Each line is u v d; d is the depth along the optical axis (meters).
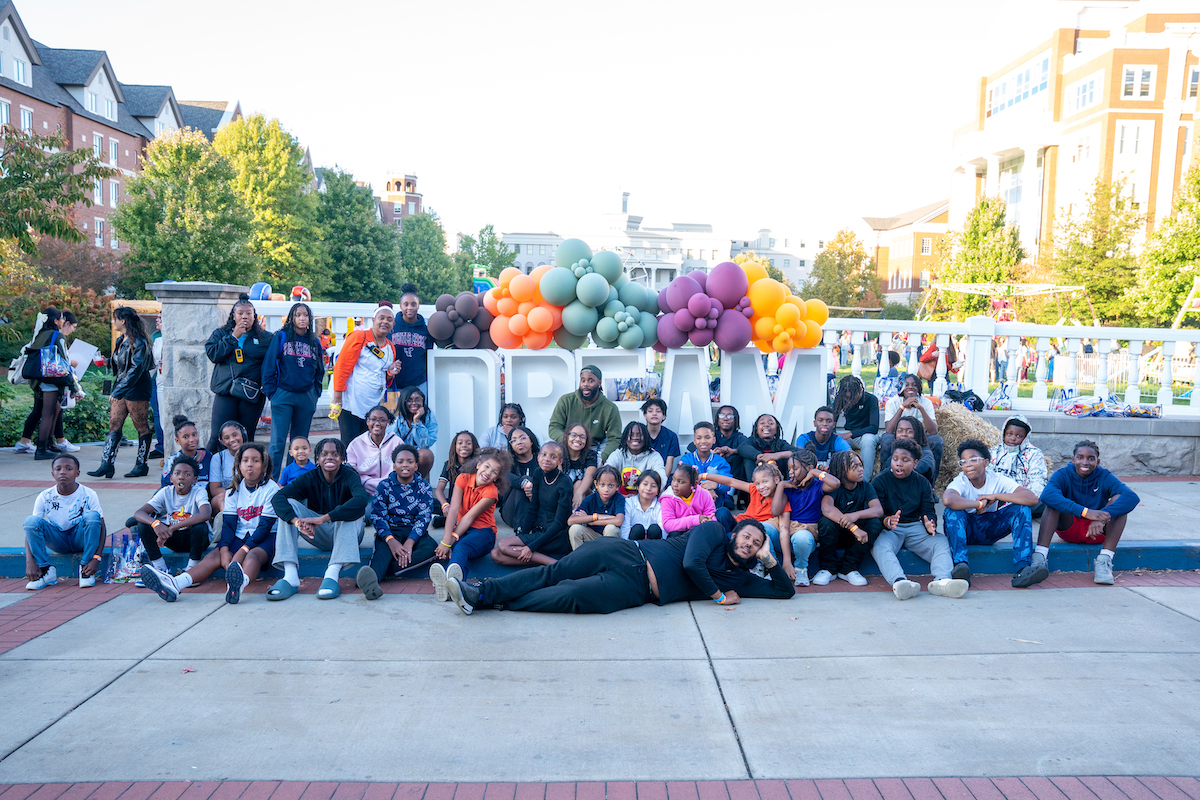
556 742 3.51
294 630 4.93
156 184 33.47
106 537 6.19
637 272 114.88
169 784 3.16
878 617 5.21
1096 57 38.78
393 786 3.16
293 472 6.07
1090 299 30.20
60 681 4.12
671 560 5.52
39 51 44.53
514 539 6.15
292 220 41.09
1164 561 6.29
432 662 4.42
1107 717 3.72
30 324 20.89
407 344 7.79
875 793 3.09
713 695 3.98
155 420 9.65
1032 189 43.00
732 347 7.88
